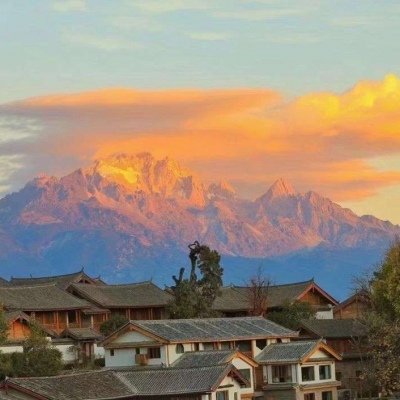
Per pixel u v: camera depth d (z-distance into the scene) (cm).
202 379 19150
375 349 19688
